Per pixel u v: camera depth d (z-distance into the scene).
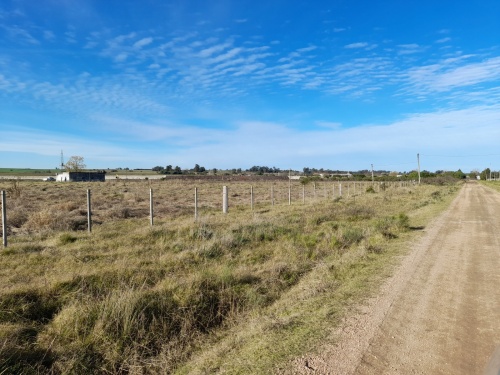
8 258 8.74
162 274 7.91
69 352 4.82
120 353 4.99
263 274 8.27
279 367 4.26
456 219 18.70
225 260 9.43
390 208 23.86
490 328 5.36
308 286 7.56
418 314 5.90
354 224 16.17
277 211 20.55
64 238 10.95
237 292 7.07
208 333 5.85
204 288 6.80
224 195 20.70
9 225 15.59
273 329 5.36
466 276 8.15
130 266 8.05
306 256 10.06
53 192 36.69
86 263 8.26
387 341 4.93
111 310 5.50
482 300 6.58
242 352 4.78
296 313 6.02
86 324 5.35
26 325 5.40
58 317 5.58
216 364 4.57
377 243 11.84
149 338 5.36
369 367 4.25
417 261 9.52
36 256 8.88
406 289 7.20
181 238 11.47
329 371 4.16
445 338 5.02
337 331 5.24
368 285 7.46
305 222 16.17
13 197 26.38
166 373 4.71
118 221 16.19
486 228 15.52
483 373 4.12
